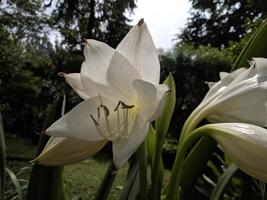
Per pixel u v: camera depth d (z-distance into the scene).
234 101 0.23
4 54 3.12
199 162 0.30
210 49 2.73
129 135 0.20
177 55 2.67
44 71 4.25
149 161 0.26
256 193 0.41
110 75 0.21
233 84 0.24
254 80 0.23
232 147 0.21
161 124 0.24
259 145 0.20
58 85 4.02
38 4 3.67
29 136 3.68
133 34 0.22
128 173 0.30
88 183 1.72
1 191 0.25
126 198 0.28
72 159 0.21
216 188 0.30
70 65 4.33
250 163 0.21
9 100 3.46
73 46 4.43
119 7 4.44
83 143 0.21
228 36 5.36
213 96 0.25
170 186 0.23
